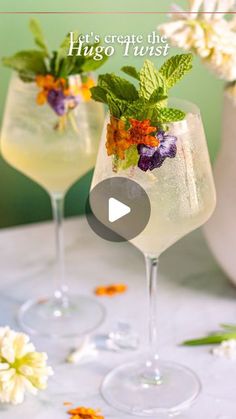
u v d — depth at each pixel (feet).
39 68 2.68
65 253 3.21
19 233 3.39
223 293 2.89
